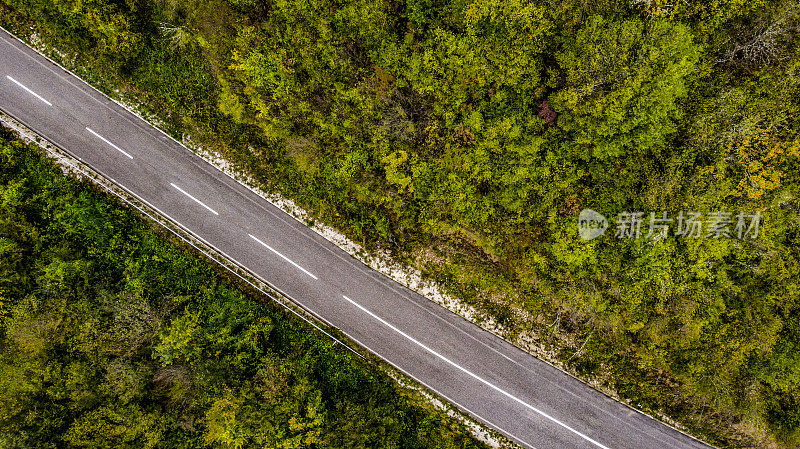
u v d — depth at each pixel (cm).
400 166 2327
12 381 2333
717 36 2086
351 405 2495
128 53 2508
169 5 2328
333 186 2517
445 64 2166
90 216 2556
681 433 2502
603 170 2220
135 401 2419
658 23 1964
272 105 2330
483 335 2572
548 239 2353
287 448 2355
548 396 2544
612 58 2008
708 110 2098
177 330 2431
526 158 2230
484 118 2256
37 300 2386
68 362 2373
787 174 2134
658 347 2372
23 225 2484
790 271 2219
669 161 2134
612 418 2517
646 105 2027
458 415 2583
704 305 2238
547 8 2044
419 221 2522
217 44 2339
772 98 2091
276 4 2166
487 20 2066
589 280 2319
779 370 2283
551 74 2166
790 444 2395
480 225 2434
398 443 2566
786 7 1964
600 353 2509
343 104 2286
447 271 2578
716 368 2339
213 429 2383
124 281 2592
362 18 2116
